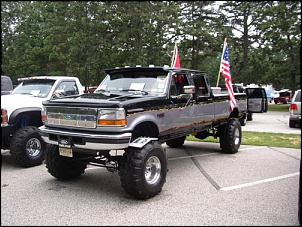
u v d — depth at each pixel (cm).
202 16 3036
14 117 675
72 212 431
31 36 3578
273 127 1448
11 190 528
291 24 2703
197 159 763
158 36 2712
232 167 679
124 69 630
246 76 3262
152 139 495
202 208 443
